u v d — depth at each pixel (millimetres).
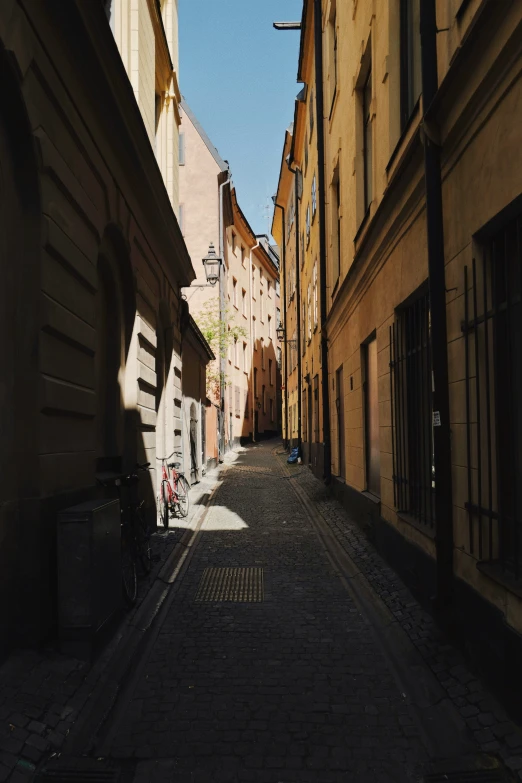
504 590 3527
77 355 5039
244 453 29000
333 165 12016
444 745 3363
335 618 5492
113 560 4848
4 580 3879
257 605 5887
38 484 4109
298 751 3344
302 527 10031
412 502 6039
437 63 4750
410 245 5719
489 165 3717
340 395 11859
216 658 4613
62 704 3654
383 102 7035
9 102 3863
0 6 3520
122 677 4211
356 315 9305
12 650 4008
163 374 10773
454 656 4332
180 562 7574
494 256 3906
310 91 17062
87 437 5246
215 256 17188
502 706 3535
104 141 5914
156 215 8453
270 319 44188
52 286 4414
